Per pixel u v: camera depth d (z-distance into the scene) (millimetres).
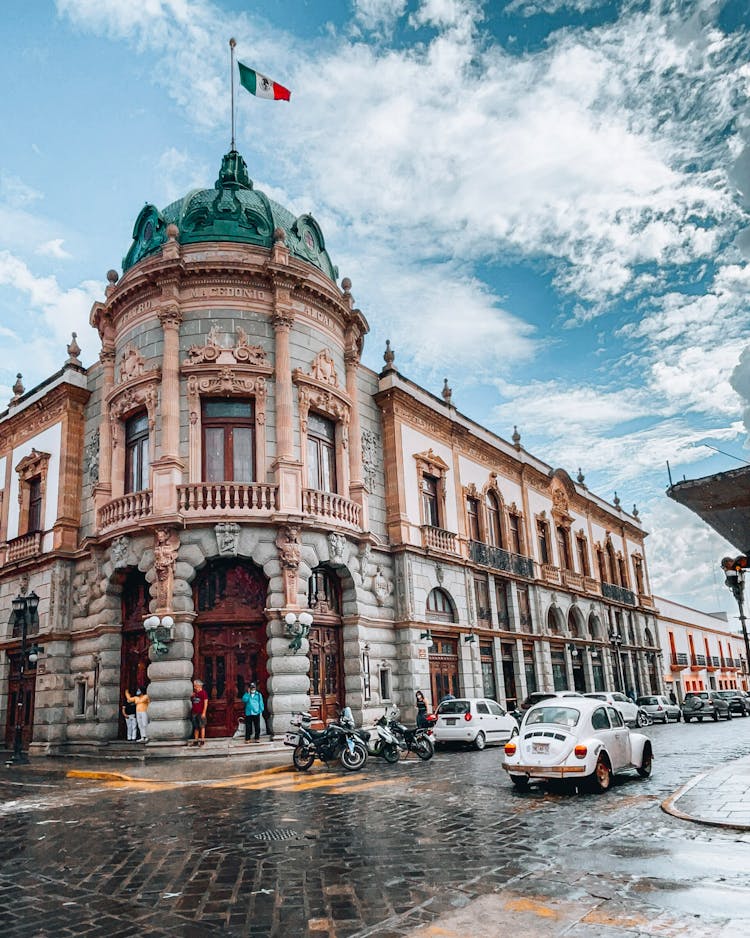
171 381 22922
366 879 7398
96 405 26625
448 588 29688
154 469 22141
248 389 23312
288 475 22562
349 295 27250
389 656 26156
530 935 5695
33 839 9914
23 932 6211
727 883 6781
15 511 29000
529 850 8383
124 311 25062
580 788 13289
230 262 23703
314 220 28391
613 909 6203
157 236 25906
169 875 7816
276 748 20016
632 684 49344
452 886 7047
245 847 8961
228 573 22141
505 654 33781
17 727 21906
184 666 20812
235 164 28188
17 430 29984
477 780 14641
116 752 20984
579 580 43406
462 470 33312
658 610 57969
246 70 27422
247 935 5988
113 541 22953
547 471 42656
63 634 24875
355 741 17438
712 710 38344
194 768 17391
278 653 21109
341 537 23641
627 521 55219
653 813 10469
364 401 28094
